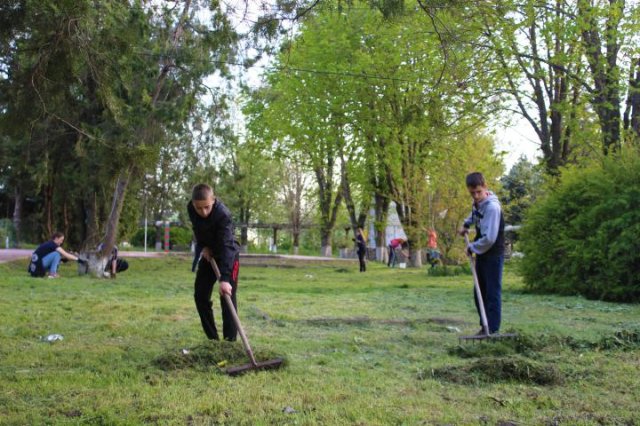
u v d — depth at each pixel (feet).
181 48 48.85
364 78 71.51
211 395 13.26
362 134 81.87
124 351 18.56
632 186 38.06
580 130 58.54
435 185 69.67
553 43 56.80
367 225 151.64
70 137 56.65
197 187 17.85
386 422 11.55
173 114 49.24
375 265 100.01
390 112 74.23
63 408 12.35
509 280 56.44
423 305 33.35
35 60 22.20
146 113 44.19
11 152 59.88
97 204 63.57
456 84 56.80
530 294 41.01
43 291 37.93
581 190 40.73
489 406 12.86
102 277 55.77
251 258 105.19
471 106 59.57
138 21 32.04
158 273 65.26
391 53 70.28
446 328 24.62
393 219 136.05
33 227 122.21
